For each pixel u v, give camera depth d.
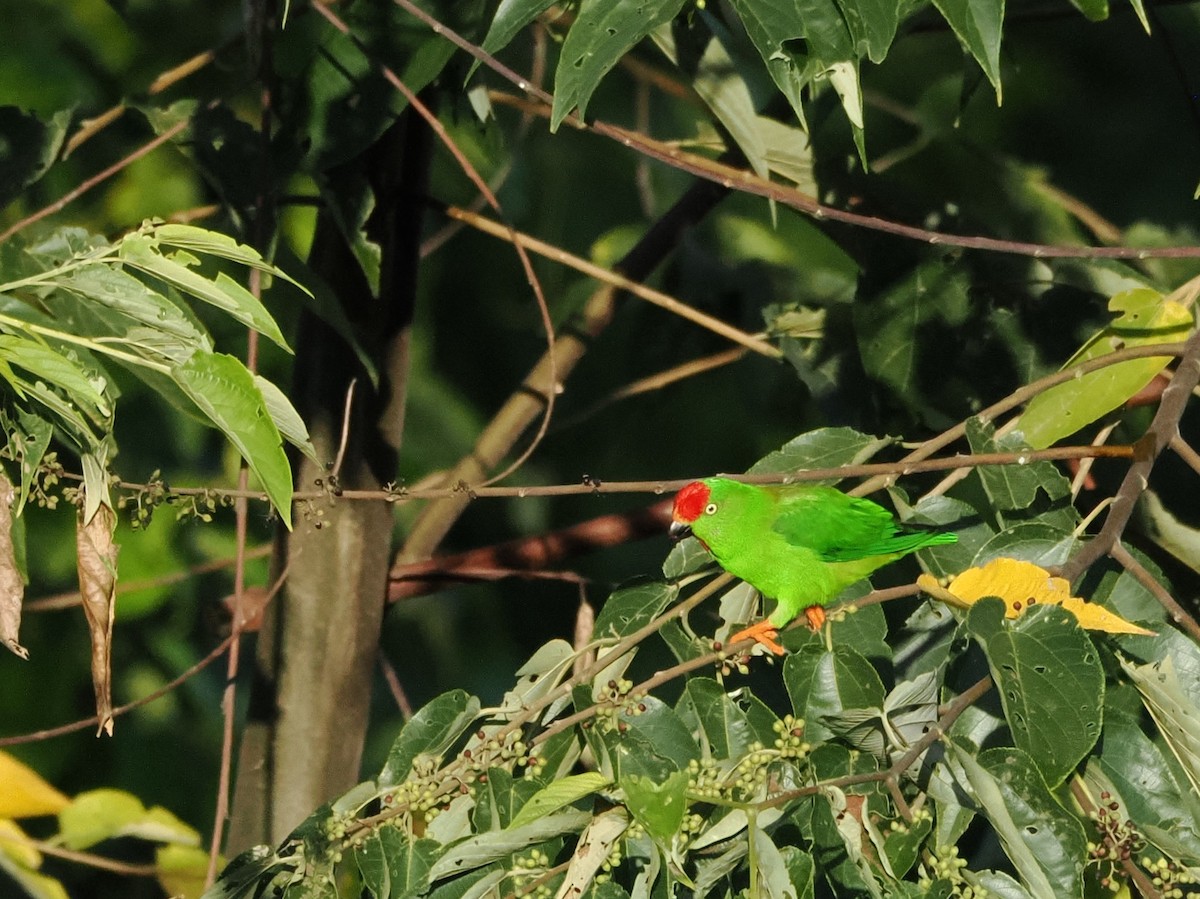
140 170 12.90
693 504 7.55
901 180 11.03
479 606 15.39
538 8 6.36
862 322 9.54
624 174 15.46
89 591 6.22
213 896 6.40
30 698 13.60
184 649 14.01
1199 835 5.92
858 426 10.09
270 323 5.79
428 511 10.61
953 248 9.48
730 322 12.48
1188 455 6.36
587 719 6.34
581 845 5.74
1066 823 5.41
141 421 13.80
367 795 6.46
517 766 6.82
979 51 5.84
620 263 10.98
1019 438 7.15
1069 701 5.45
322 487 6.79
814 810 5.79
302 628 8.95
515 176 14.80
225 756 7.29
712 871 5.63
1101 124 16.19
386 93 8.36
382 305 9.21
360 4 8.45
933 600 6.84
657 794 5.18
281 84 8.62
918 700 6.22
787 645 6.91
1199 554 8.51
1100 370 7.48
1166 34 10.18
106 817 9.61
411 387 15.23
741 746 6.25
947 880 5.59
